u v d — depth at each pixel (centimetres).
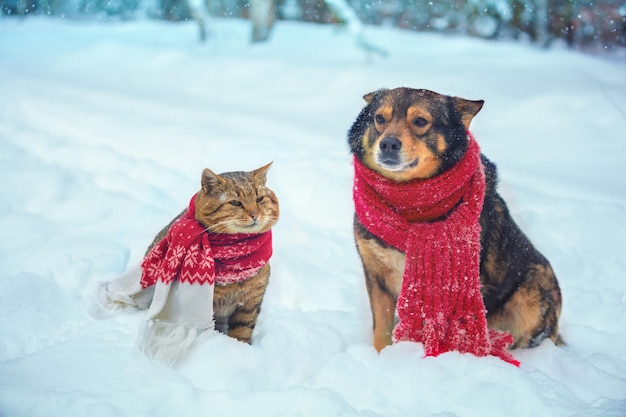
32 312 399
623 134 827
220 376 342
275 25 1648
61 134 835
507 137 838
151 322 361
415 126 371
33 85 1130
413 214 376
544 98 941
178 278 364
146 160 709
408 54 1309
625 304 462
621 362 375
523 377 333
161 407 310
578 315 458
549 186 666
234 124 881
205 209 365
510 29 1579
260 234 378
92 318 400
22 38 1739
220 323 400
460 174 371
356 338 413
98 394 310
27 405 301
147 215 561
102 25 1958
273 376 355
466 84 1034
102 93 1080
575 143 806
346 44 1408
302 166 685
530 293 403
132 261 482
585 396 344
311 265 509
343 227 585
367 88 1045
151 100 1040
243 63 1240
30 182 608
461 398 322
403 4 1739
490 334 390
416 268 373
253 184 377
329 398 311
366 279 408
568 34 1495
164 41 1583
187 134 809
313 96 1037
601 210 583
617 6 1462
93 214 561
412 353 369
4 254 475
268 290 465
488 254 394
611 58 1350
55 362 343
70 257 466
